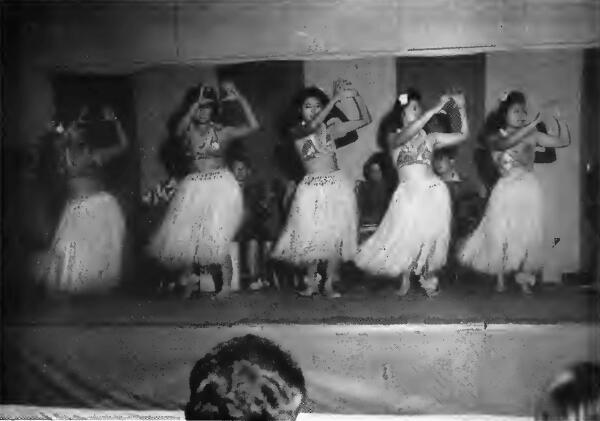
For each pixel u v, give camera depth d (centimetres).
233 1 487
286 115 486
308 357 441
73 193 496
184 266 486
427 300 466
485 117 473
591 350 431
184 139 491
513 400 420
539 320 447
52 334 471
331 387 427
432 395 426
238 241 484
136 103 495
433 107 475
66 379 459
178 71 493
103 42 497
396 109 478
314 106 483
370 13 480
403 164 473
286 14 486
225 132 489
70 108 500
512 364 431
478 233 467
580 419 171
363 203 477
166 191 492
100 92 498
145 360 459
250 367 137
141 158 495
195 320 470
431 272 468
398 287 470
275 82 487
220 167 489
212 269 484
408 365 435
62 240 493
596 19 465
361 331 446
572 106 468
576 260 462
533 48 470
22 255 492
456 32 475
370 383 429
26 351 469
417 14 477
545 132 469
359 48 481
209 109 490
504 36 472
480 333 439
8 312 484
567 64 469
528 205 464
